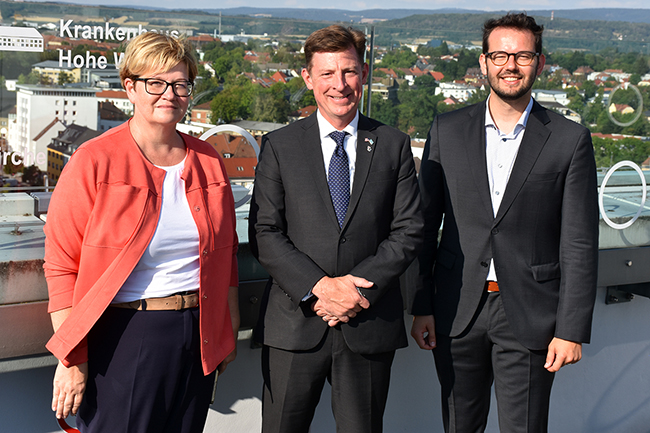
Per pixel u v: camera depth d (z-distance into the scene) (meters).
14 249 1.91
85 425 1.63
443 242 2.06
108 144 1.57
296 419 1.89
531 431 1.98
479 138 1.98
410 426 2.71
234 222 1.81
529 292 1.94
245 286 2.24
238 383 2.35
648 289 2.86
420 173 2.09
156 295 1.60
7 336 1.87
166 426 1.67
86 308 1.54
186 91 1.61
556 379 2.90
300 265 1.76
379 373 1.89
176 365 1.62
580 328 1.88
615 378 3.06
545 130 1.93
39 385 2.04
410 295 2.11
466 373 2.04
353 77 1.78
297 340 1.82
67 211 1.52
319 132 1.86
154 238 1.58
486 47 1.94
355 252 1.80
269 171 1.84
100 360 1.58
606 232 2.79
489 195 1.95
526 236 1.93
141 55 1.54
